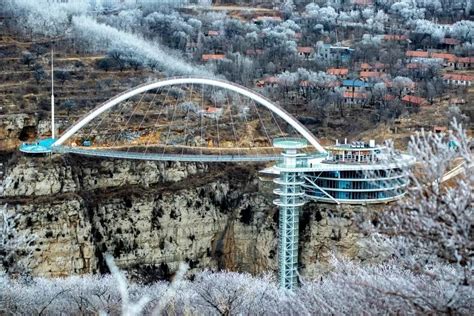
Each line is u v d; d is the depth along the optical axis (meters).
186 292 109.62
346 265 81.81
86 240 160.12
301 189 161.12
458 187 50.78
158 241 169.25
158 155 168.50
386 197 160.50
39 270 154.38
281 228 157.00
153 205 169.62
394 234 54.31
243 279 137.38
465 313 51.16
